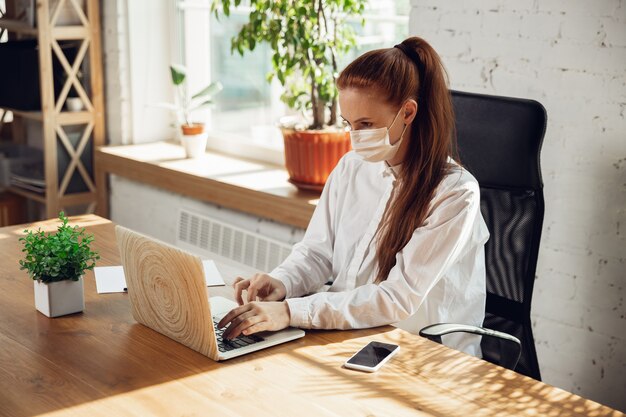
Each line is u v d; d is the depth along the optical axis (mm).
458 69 2670
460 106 2150
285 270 2096
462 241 1864
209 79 4102
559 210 2514
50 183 4000
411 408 1430
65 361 1630
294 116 3529
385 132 1824
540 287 2600
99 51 4090
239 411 1417
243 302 1933
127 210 4137
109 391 1499
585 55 2375
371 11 3301
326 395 1480
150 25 4137
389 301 1817
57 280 1855
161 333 1770
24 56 3934
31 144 4164
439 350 1694
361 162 2131
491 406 1439
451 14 2650
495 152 2096
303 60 3043
